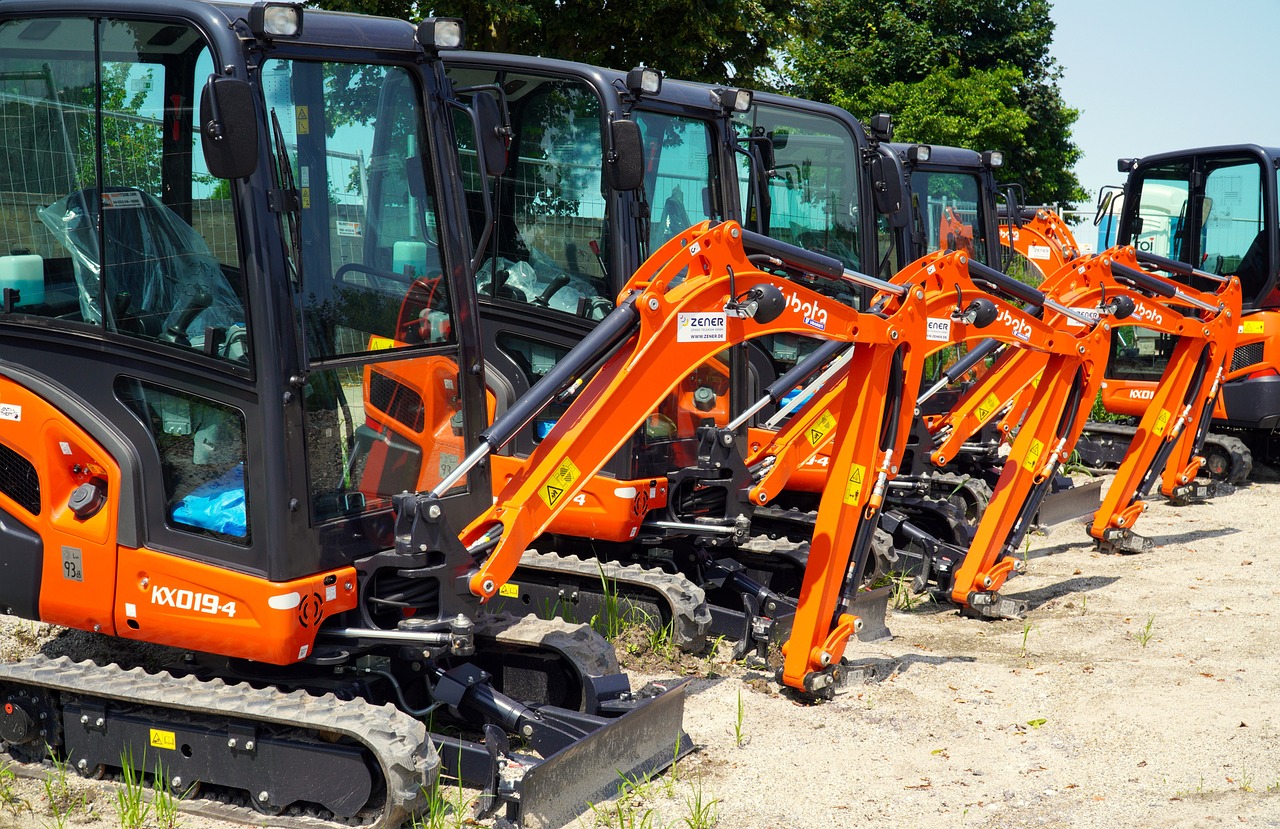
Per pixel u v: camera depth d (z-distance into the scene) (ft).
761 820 13.82
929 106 103.19
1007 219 37.29
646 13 51.39
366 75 14.25
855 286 25.77
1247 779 14.96
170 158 13.52
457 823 13.20
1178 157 38.40
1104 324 22.88
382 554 14.06
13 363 14.73
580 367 15.29
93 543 14.26
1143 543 27.55
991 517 22.39
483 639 16.25
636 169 17.28
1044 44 117.08
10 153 14.48
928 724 16.87
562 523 20.45
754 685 18.29
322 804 13.43
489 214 15.80
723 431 20.03
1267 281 35.58
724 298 16.19
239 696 13.74
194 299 13.53
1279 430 37.22
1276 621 22.03
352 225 14.11
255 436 13.17
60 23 13.98
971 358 25.98
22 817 13.69
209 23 12.94
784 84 63.36
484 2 47.09
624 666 18.78
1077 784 14.85
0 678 14.66
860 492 17.62
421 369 14.90
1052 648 20.59
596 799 14.12
